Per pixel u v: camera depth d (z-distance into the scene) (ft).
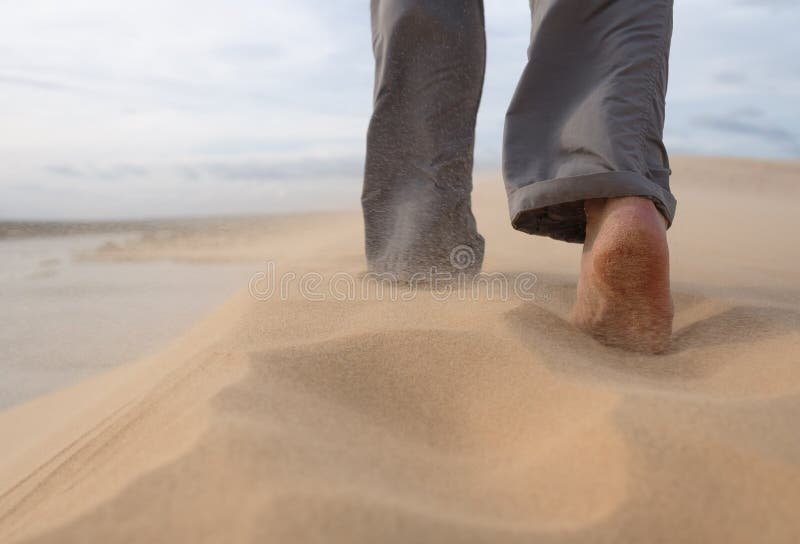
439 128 6.02
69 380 6.25
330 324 4.62
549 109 4.94
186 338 5.96
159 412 3.43
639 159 4.45
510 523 2.23
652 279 4.10
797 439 2.58
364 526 2.02
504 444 2.99
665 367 3.92
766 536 2.17
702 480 2.37
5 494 3.20
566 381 3.32
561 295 5.78
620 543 2.15
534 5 5.22
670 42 4.75
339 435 2.84
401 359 3.83
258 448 2.43
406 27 5.91
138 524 2.11
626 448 2.50
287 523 1.99
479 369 3.68
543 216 5.10
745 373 3.59
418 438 3.11
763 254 9.59
